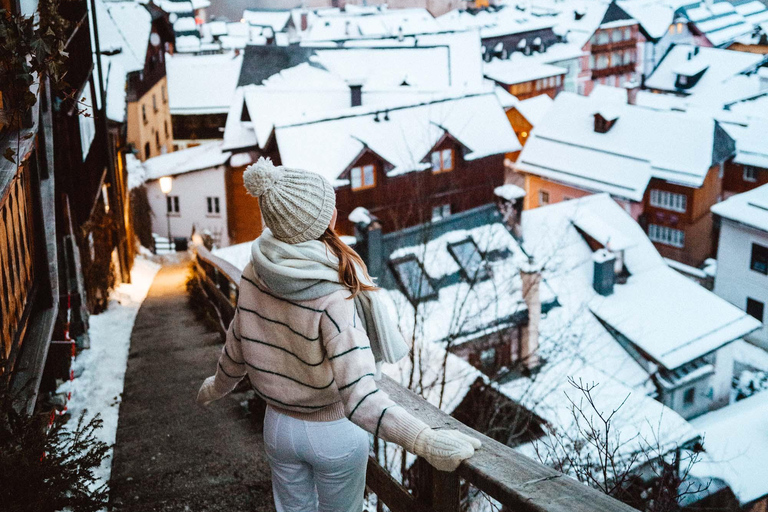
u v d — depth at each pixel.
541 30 61.41
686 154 37.69
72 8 10.62
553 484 1.69
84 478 3.35
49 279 5.48
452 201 28.83
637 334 24.98
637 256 28.34
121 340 8.28
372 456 2.77
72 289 8.28
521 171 42.66
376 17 74.94
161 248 27.81
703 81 57.91
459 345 17.38
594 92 55.16
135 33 36.75
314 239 1.90
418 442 1.77
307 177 1.88
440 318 19.25
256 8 103.62
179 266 21.66
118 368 6.88
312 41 69.00
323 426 2.05
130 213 23.31
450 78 44.25
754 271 32.31
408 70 42.53
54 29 3.61
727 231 33.03
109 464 4.43
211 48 68.38
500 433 10.12
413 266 22.92
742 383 28.41
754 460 16.64
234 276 5.32
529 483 1.70
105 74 21.52
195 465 4.34
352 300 1.89
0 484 2.87
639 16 67.94
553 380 11.66
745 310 32.91
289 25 93.38
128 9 37.66
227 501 3.92
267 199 1.84
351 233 24.41
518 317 18.64
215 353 7.20
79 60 11.50
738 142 38.78
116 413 5.56
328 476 2.11
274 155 29.22
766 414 18.06
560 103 43.28
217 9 113.31
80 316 8.01
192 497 3.97
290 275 1.84
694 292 27.20
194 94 46.75
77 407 5.73
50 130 6.06
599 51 64.44
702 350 25.11
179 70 47.53
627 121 40.19
